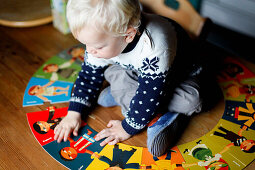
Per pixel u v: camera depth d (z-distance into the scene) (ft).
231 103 3.84
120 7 2.25
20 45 4.87
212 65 4.57
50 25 5.52
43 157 3.01
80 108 3.39
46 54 4.67
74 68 4.38
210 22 3.80
